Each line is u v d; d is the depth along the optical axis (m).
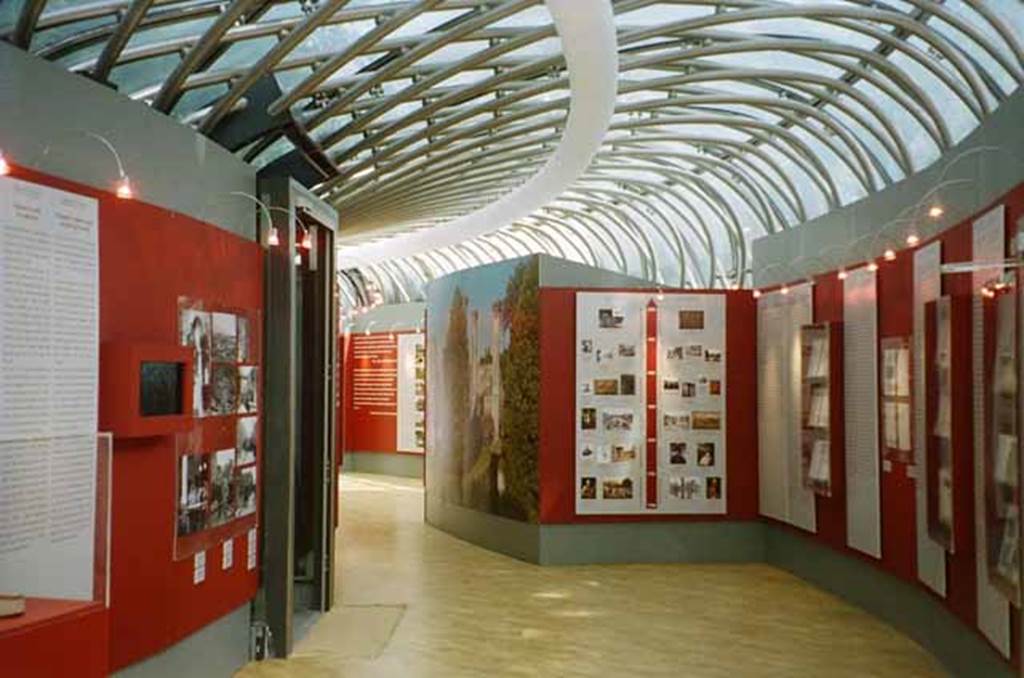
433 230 24.69
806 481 13.53
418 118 12.48
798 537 14.53
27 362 5.95
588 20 8.52
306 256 12.43
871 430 11.88
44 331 6.11
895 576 11.32
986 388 7.91
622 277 16.31
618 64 11.18
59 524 4.90
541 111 13.47
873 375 11.84
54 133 6.42
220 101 9.58
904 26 10.52
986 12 9.57
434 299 19.38
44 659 4.35
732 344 15.87
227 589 8.91
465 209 23.19
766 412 15.41
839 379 12.84
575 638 10.80
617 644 10.55
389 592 13.27
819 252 14.23
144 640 7.34
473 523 17.33
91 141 6.80
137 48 8.64
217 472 8.59
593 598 12.95
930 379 9.63
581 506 15.49
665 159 18.66
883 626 11.45
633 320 15.72
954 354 8.86
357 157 14.75
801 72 12.57
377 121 13.34
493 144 15.61
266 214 9.96
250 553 9.52
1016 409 6.92
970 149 9.21
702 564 15.55
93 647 4.66
